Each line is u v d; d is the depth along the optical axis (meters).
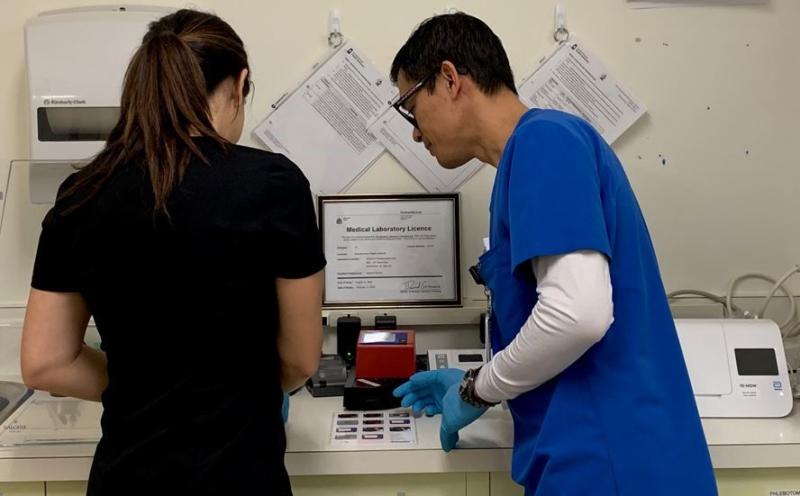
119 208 0.99
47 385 1.10
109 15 1.61
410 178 1.86
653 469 1.09
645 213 1.87
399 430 1.42
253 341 1.05
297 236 1.03
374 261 1.84
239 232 0.99
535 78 1.82
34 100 1.61
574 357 1.04
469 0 1.81
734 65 1.83
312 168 1.85
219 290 1.00
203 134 1.02
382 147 1.84
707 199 1.87
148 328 1.01
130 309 1.01
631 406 1.09
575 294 1.00
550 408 1.13
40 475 1.32
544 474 1.13
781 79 1.84
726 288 1.88
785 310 1.87
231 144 1.04
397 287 1.85
